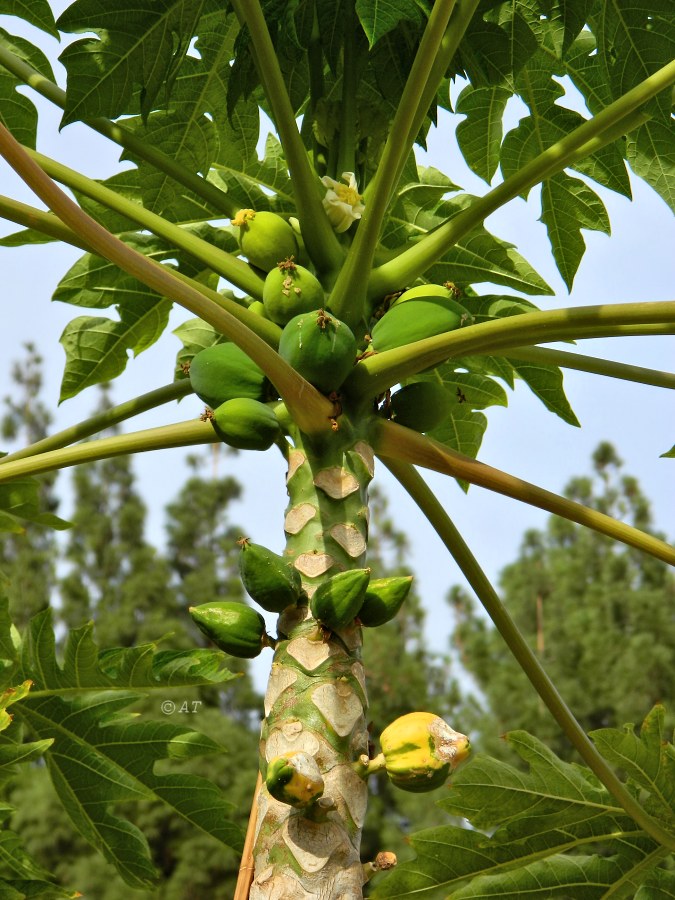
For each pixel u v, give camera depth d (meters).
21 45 3.55
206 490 22.28
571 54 3.60
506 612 2.91
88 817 3.22
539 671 2.86
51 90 3.12
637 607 16.52
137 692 3.15
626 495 18.36
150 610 20.55
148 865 3.21
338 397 2.51
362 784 2.18
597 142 2.86
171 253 3.75
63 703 3.11
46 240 3.74
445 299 2.76
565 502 2.61
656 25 3.22
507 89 3.69
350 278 2.67
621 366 3.07
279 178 3.77
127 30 3.05
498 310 3.77
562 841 3.05
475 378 3.95
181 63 3.46
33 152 2.83
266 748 2.23
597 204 3.67
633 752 2.85
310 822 2.11
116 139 3.05
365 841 15.86
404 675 17.31
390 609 2.36
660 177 3.45
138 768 3.15
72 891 3.18
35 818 16.19
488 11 3.31
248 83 3.25
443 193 3.78
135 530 21.84
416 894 3.05
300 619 2.32
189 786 3.15
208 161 3.59
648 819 2.92
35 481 3.75
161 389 3.17
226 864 15.98
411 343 2.59
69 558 21.52
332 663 2.26
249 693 18.75
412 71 2.49
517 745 2.97
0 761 2.95
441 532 2.94
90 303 3.85
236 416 2.54
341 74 3.50
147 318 3.90
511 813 2.96
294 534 2.47
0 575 3.59
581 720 15.83
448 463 2.63
